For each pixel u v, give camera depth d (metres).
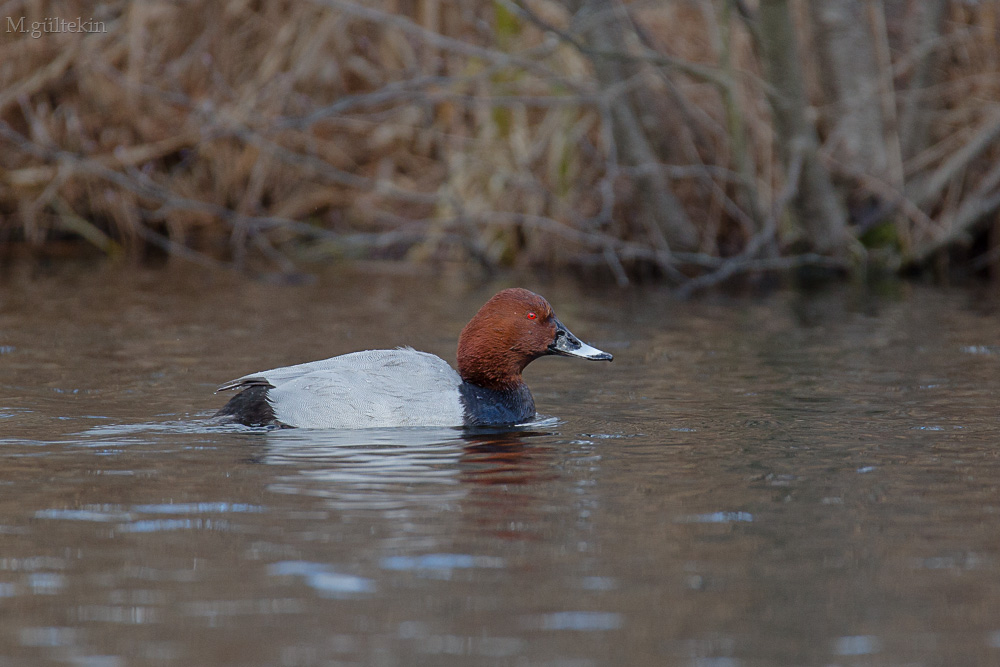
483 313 9.45
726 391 10.35
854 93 18.59
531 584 5.58
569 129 19.94
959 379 10.80
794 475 7.48
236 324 13.96
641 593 5.50
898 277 19.03
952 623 5.17
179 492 6.96
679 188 19.70
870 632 5.09
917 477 7.44
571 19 18.11
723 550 6.07
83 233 21.06
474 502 6.83
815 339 13.28
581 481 7.32
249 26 21.23
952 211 19.12
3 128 19.03
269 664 4.74
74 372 10.77
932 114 19.16
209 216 21.69
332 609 5.28
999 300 16.34
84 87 20.84
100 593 5.43
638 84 18.38
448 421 8.89
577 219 18.52
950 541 6.20
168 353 11.90
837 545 6.14
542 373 11.38
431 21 20.70
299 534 6.22
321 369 8.93
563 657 4.82
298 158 18.47
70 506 6.66
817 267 19.03
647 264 19.52
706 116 19.05
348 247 21.33
